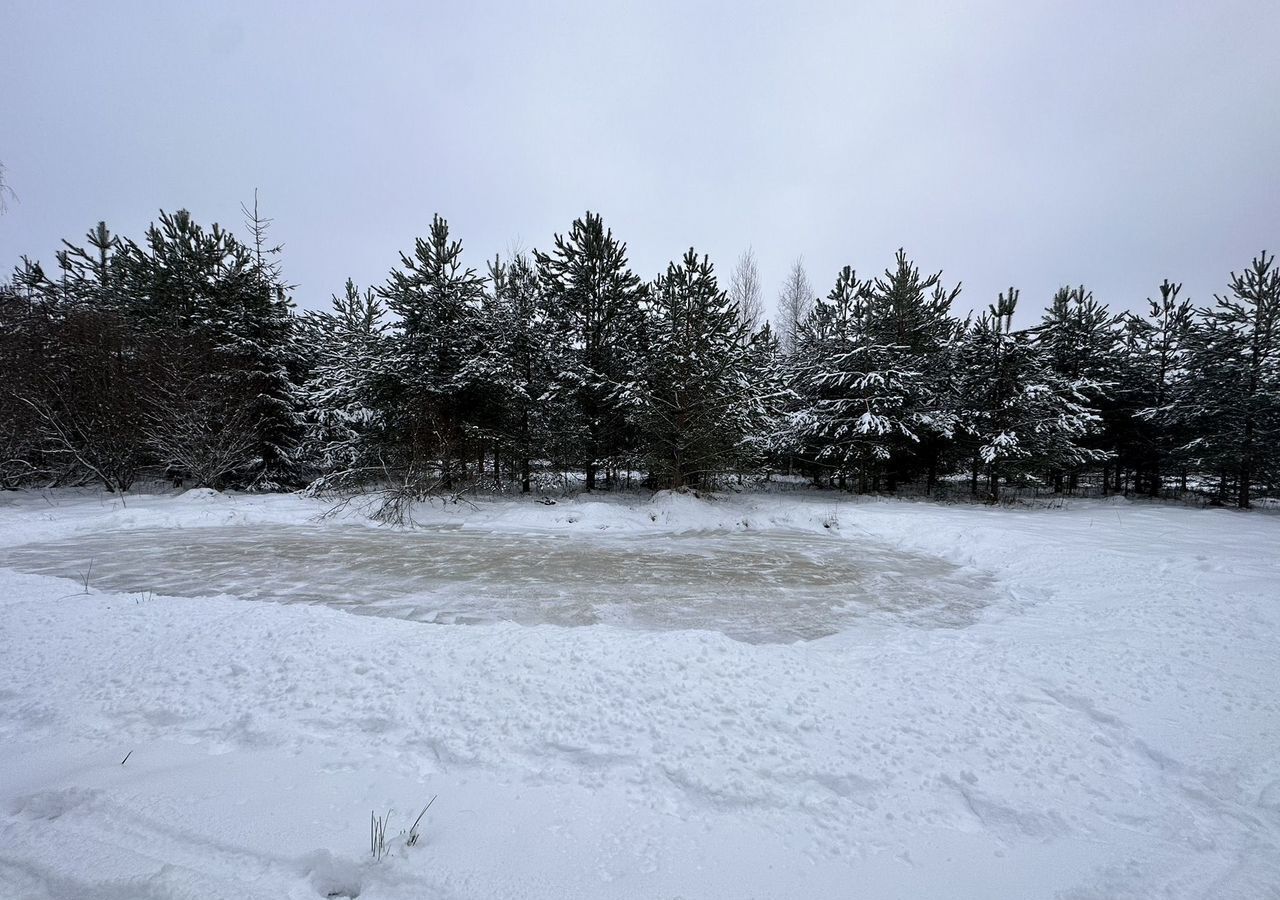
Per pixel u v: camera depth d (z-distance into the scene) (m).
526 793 2.71
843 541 10.81
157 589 6.61
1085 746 3.14
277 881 2.18
